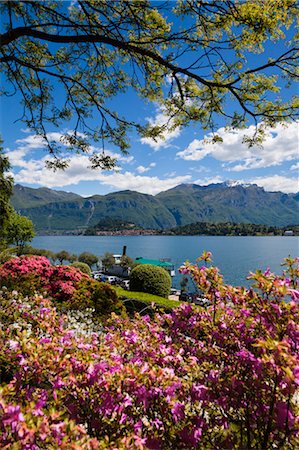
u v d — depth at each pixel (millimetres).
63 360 1705
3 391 1435
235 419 1926
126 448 1392
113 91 5371
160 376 1687
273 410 1734
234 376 1862
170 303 8305
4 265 6816
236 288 2156
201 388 1863
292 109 4035
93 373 1708
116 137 5207
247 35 3826
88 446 1269
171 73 4648
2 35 3471
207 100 4711
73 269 6996
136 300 8180
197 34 4145
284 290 1776
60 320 2332
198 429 1743
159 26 4102
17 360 1830
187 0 3697
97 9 4004
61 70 5254
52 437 1253
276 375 1605
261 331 1919
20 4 3824
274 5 3529
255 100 4105
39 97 5125
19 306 4273
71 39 3621
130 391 1675
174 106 5086
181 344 2303
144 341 2270
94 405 1671
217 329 2191
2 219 19047
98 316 5910
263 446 1691
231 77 4363
